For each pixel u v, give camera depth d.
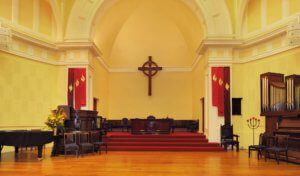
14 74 13.60
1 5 13.18
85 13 15.92
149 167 9.31
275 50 13.75
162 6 20.84
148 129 17.44
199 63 18.86
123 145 14.66
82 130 12.91
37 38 14.84
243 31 15.69
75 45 15.62
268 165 9.80
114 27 20.72
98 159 11.06
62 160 10.73
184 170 8.81
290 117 10.88
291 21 13.09
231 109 15.16
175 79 22.38
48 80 15.66
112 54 22.47
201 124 18.34
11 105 13.36
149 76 22.17
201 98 17.91
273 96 12.01
